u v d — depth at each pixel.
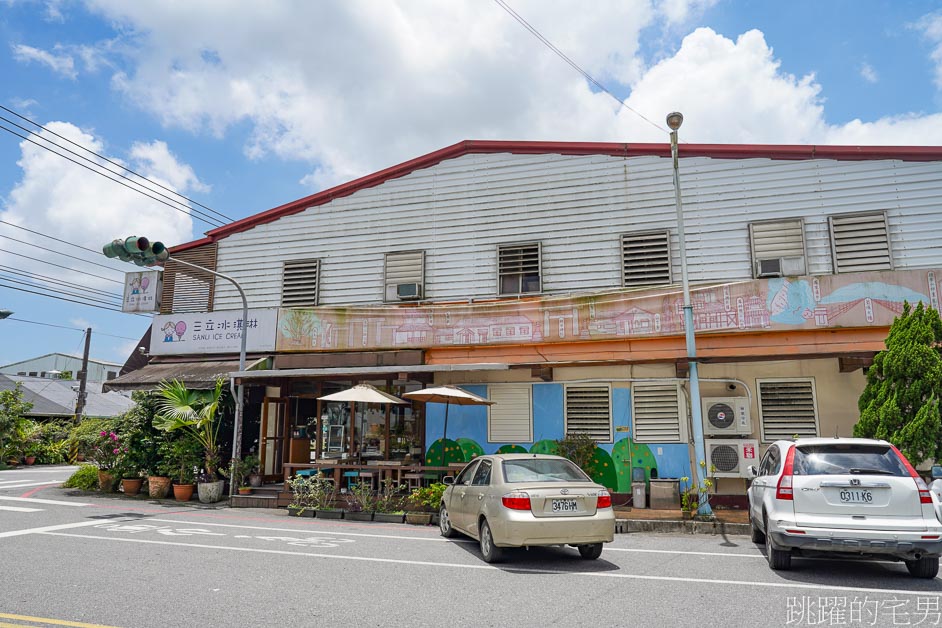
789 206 13.78
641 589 6.70
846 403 12.73
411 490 13.35
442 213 16.28
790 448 7.68
